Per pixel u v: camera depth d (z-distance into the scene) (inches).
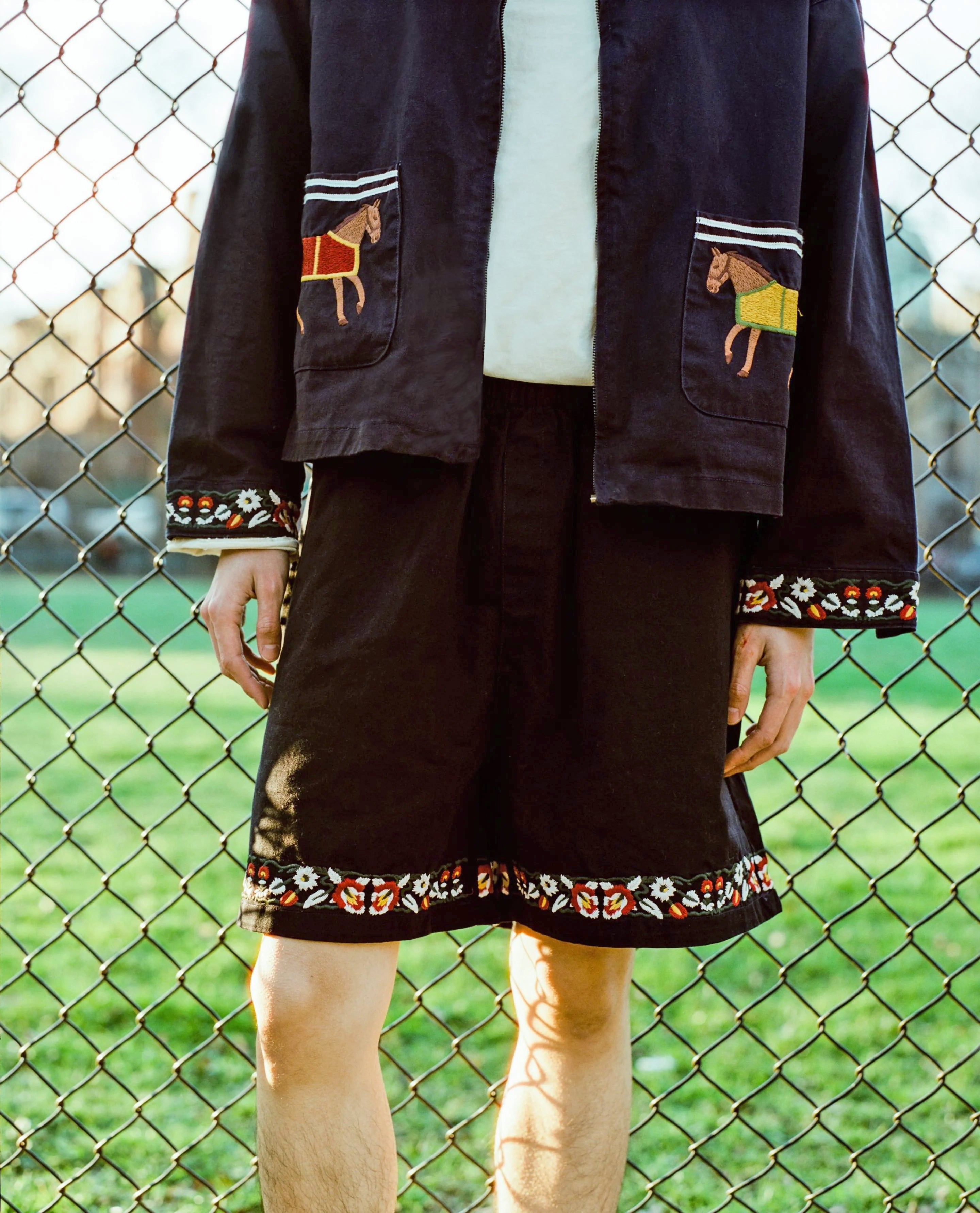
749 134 44.0
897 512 45.4
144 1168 68.2
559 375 43.0
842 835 156.6
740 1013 60.2
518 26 43.9
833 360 45.3
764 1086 60.6
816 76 46.3
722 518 44.9
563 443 43.6
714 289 42.9
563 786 44.0
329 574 43.6
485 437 43.5
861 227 47.2
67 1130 72.5
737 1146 73.3
